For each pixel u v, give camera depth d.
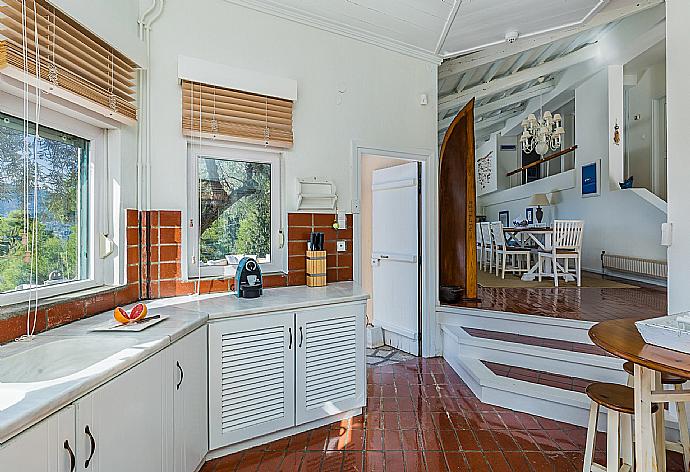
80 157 2.50
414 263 4.63
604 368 3.26
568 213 8.62
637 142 8.17
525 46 5.40
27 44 1.90
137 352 1.70
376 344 4.97
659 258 6.29
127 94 2.70
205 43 3.07
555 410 3.09
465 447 2.73
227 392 2.53
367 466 2.51
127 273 2.72
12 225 1.99
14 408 1.15
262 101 3.28
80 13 2.20
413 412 3.24
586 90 8.06
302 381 2.84
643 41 6.44
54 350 1.82
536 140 7.64
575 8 3.60
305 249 3.54
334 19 3.60
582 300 4.97
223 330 2.50
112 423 1.55
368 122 3.94
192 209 3.06
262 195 3.38
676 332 1.64
